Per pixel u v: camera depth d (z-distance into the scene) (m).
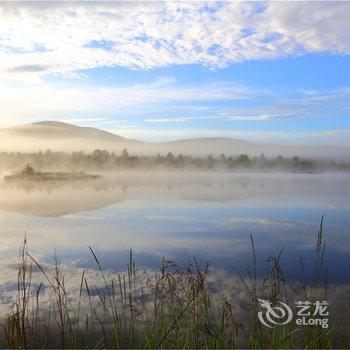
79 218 29.17
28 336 6.71
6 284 10.87
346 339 6.90
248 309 8.01
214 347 5.79
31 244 18.09
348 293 9.62
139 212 33.16
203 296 6.30
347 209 34.31
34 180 106.44
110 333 7.06
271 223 25.48
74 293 9.88
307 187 77.69
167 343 5.89
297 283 10.45
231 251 16.11
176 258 14.86
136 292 8.66
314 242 18.23
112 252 16.14
